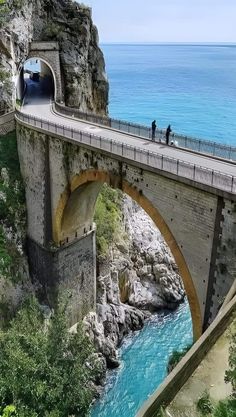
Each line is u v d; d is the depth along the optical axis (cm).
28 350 2677
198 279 2492
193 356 1265
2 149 4400
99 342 4091
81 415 2638
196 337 2547
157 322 4762
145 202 2788
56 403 2520
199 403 1153
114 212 5169
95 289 4434
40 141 3841
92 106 6400
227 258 2261
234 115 12331
